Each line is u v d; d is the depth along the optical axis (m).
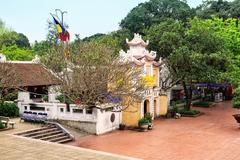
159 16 64.06
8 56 48.12
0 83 27.00
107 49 27.12
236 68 36.81
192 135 26.16
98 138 24.73
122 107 28.36
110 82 24.98
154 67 34.00
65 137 23.44
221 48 36.78
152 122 31.05
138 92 27.75
